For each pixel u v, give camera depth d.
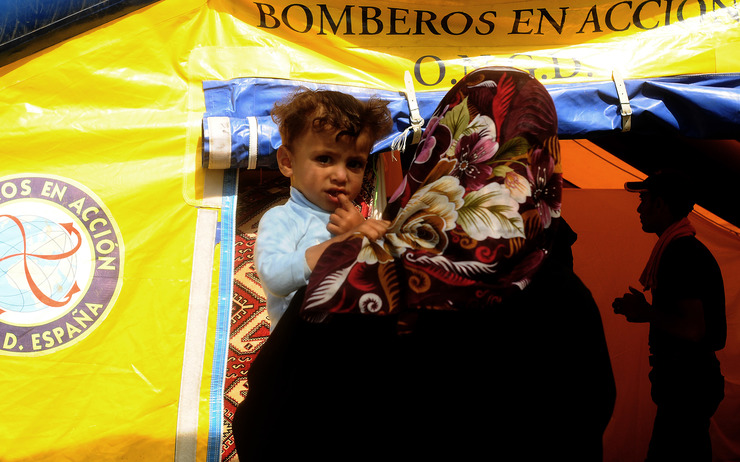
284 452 1.31
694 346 3.38
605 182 4.82
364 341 1.31
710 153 3.95
